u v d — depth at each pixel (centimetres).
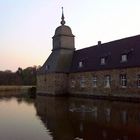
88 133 1294
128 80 3089
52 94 4419
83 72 4000
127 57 3195
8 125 1562
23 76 10731
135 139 1159
